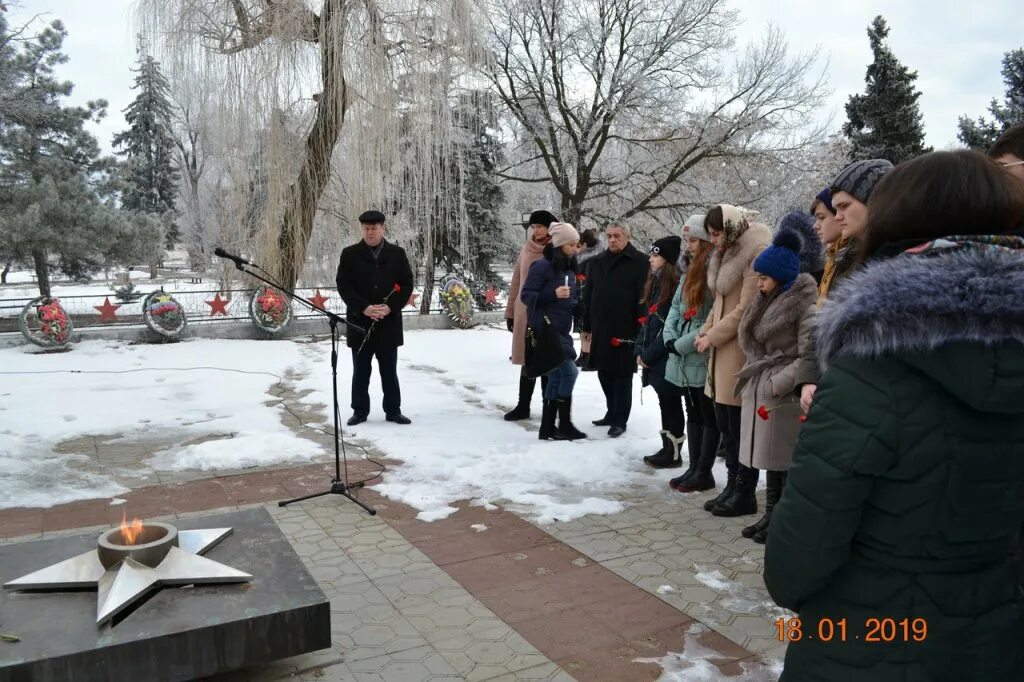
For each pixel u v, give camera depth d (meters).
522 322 7.05
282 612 2.59
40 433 6.51
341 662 2.90
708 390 4.66
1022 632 1.46
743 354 4.46
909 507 1.40
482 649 3.00
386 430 6.66
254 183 12.59
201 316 13.05
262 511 3.50
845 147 21.59
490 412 7.57
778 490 4.12
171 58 11.80
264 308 12.64
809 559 1.45
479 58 12.67
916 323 1.31
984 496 1.39
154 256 19.33
